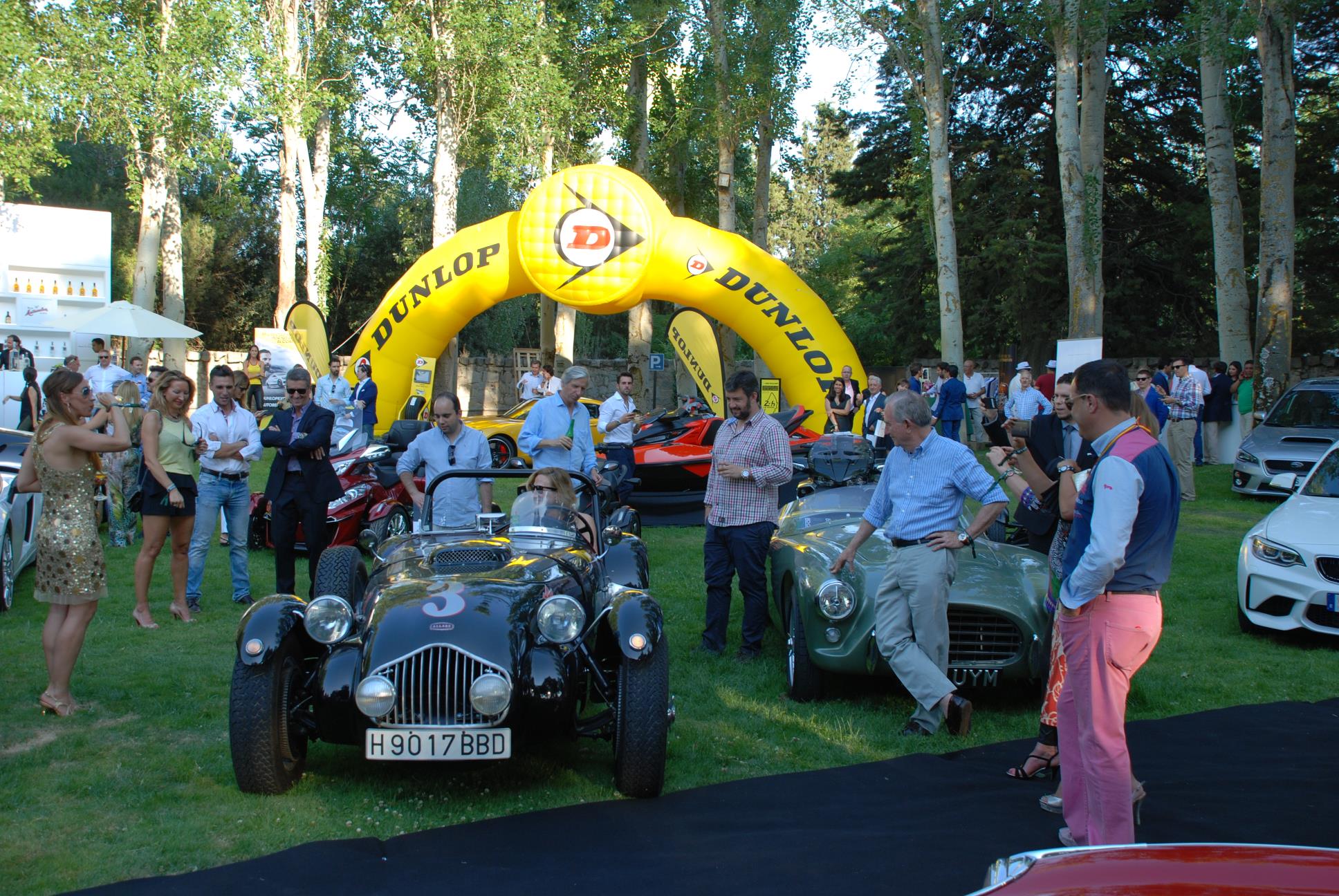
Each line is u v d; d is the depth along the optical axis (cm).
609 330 4309
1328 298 2909
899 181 3294
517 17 2052
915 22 1795
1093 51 1883
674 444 1298
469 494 649
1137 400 409
